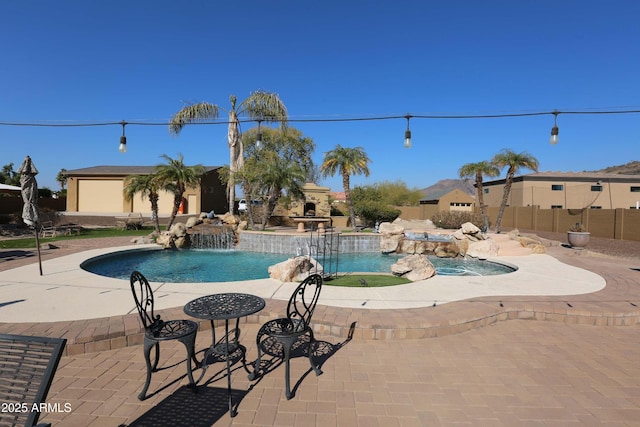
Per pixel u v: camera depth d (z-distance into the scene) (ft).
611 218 62.18
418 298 19.20
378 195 104.12
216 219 60.03
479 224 73.46
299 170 61.11
